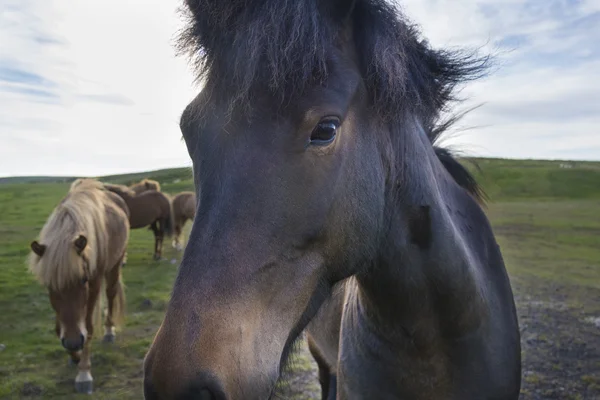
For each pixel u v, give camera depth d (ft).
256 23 4.88
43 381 18.92
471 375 7.06
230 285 4.48
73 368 20.36
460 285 6.67
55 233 17.93
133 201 43.91
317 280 5.39
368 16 5.62
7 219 83.82
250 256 4.63
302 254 5.06
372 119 5.75
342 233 5.42
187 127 5.63
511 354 7.62
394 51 5.62
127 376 19.51
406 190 6.34
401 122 6.16
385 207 6.23
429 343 6.84
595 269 36.27
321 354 12.62
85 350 18.48
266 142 4.84
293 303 5.03
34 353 21.94
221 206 4.72
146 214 44.62
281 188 4.80
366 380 7.35
